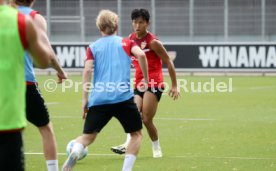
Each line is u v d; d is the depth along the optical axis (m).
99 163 34.97
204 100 73.88
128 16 118.25
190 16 114.69
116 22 28.36
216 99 74.94
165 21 118.06
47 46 26.22
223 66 105.69
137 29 35.72
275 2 113.69
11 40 17.52
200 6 116.94
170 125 52.50
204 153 38.47
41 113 27.47
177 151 39.31
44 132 27.83
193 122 54.47
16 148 17.78
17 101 17.73
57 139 44.97
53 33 120.25
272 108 65.06
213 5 116.44
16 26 17.52
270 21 114.00
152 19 115.19
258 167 33.75
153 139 37.03
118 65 27.84
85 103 27.97
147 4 118.19
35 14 26.64
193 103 70.75
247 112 61.81
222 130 49.22
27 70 27.00
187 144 42.19
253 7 115.12
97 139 44.66
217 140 43.94
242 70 105.31
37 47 17.81
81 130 49.84
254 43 104.62
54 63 26.50
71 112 62.31
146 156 37.50
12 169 17.78
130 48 28.14
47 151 27.73
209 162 35.31
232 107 66.38
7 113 17.59
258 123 53.50
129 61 28.14
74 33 120.00
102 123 28.03
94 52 28.02
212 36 116.94
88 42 109.88
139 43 36.16
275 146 41.19
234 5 115.62
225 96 78.19
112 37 28.20
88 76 27.78
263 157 36.91
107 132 48.31
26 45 17.77
